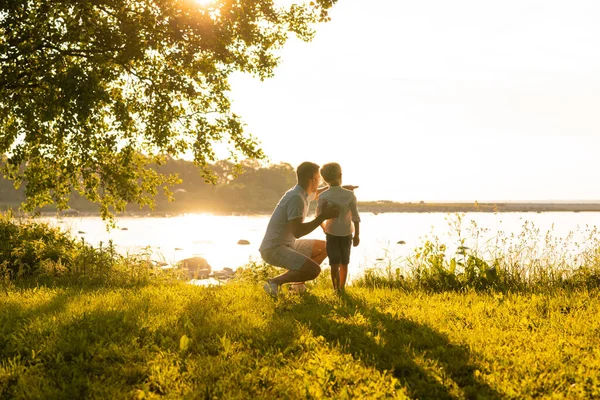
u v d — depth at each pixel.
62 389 3.32
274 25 12.38
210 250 28.14
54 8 10.16
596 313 5.32
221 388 3.25
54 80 9.51
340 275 7.12
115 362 3.81
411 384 3.38
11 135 11.89
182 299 6.35
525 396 3.15
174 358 3.87
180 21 10.70
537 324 4.95
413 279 8.35
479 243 9.73
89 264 9.45
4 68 10.48
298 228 6.23
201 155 12.29
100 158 12.12
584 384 3.29
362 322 4.95
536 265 8.06
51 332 4.44
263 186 147.62
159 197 131.38
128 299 6.18
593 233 8.62
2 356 3.93
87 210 99.62
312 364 3.65
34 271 9.05
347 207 6.86
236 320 5.02
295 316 5.30
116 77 10.84
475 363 3.76
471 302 6.25
